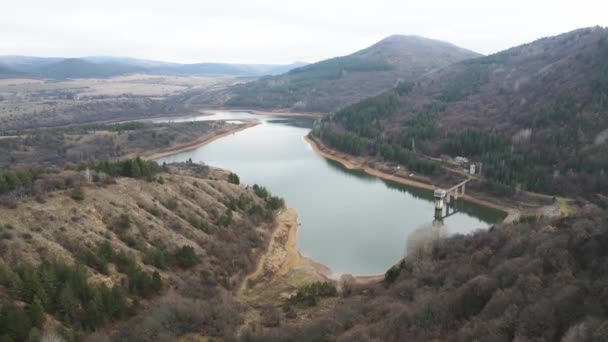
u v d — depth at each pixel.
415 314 44.00
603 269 39.84
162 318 48.97
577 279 39.28
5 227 57.34
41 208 64.25
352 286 67.69
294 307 59.06
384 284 66.31
